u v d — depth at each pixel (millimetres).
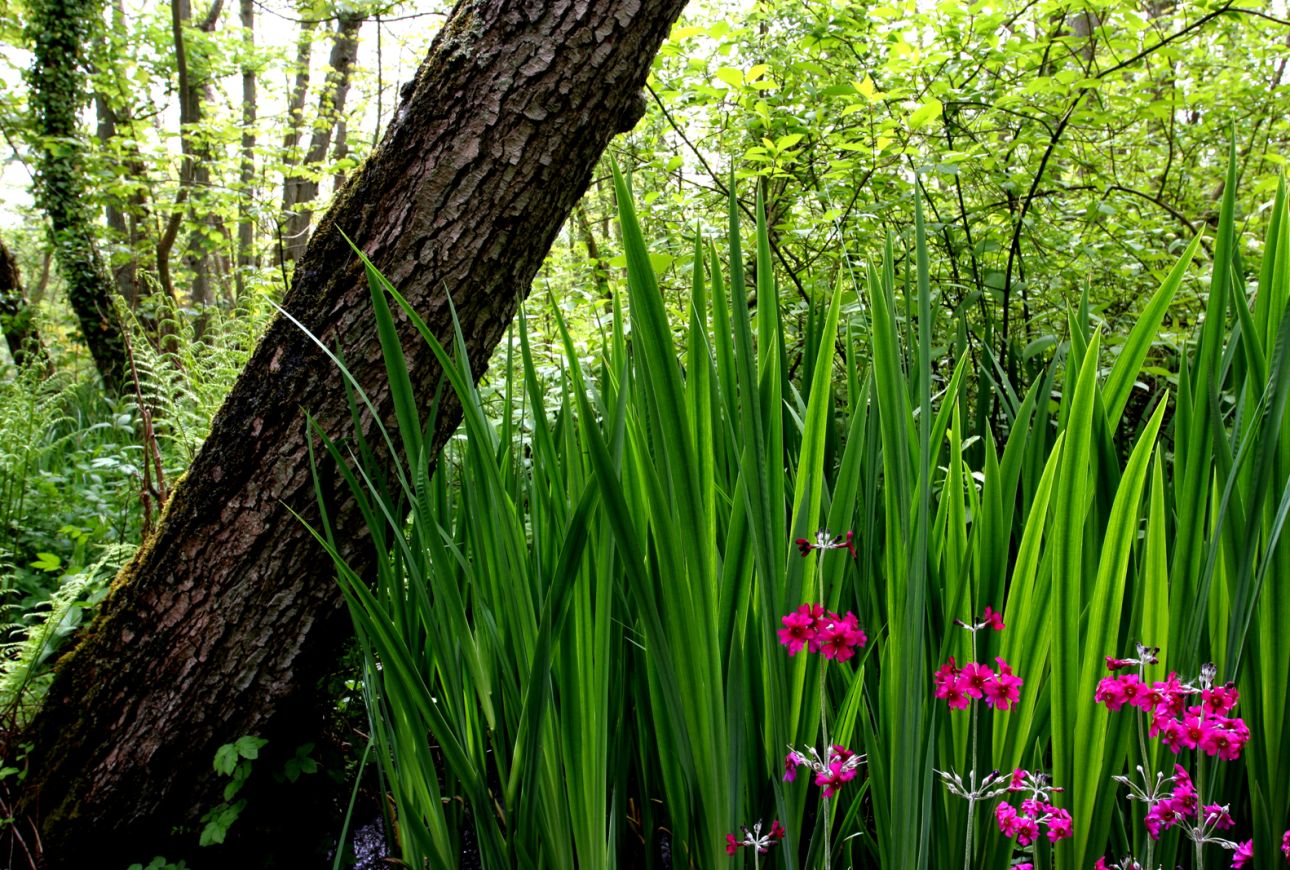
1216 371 989
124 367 5441
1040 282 2758
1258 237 3113
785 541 1019
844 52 3014
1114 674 951
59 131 6176
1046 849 1061
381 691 1369
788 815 967
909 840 903
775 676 923
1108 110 2990
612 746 1167
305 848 1849
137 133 6332
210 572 1604
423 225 1539
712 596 915
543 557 1121
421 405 1604
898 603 922
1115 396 1091
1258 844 1012
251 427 1578
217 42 7516
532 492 1187
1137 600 992
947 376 2422
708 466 967
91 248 5605
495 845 1113
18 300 6145
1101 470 1089
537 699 996
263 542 1586
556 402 2186
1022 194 2689
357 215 1570
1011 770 1000
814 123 2807
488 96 1532
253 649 1620
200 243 6457
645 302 832
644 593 920
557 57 1537
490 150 1539
